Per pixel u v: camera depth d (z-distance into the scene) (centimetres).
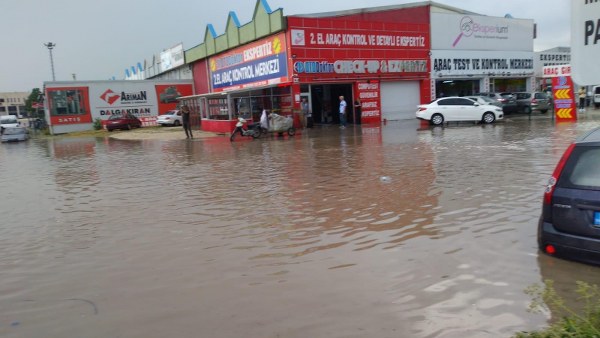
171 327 390
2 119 5500
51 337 385
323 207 788
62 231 723
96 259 578
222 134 2762
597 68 264
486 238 581
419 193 852
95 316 419
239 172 1225
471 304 409
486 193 821
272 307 420
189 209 825
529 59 3950
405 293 437
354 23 2997
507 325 371
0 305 455
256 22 3067
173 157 1688
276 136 2398
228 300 439
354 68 3000
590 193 463
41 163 1783
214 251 585
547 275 461
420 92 3375
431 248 556
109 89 4309
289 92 2842
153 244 627
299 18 2794
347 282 469
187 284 482
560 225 486
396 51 3209
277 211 777
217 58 3903
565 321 340
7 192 1130
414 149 1510
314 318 396
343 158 1389
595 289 376
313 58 2858
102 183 1179
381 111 3198
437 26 3400
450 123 2702
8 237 704
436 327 372
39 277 527
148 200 925
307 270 506
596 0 261
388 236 612
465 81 3703
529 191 820
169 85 4547
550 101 3173
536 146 1424
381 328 374
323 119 3309
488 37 3684
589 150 479
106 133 3784
